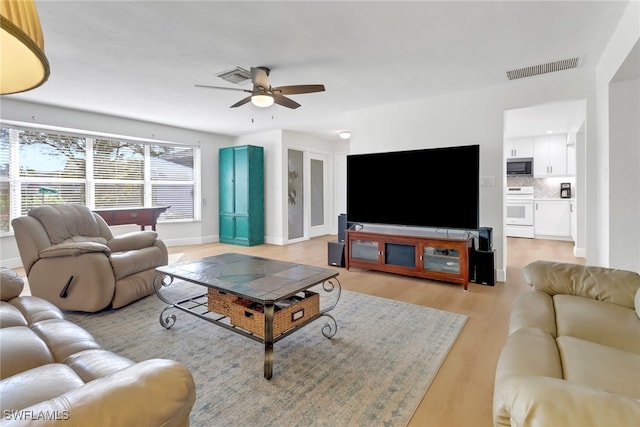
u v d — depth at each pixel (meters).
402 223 3.75
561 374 0.96
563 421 0.60
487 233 3.51
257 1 2.03
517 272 3.96
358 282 3.58
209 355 1.98
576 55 2.85
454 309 2.74
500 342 2.13
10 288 1.70
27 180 4.44
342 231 4.90
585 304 1.49
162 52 2.75
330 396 1.57
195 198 6.31
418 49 2.71
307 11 2.15
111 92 3.80
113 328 2.36
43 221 2.78
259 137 6.47
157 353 2.01
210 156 6.47
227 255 2.93
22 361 1.07
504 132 3.63
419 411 1.47
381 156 3.89
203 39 2.52
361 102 4.23
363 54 2.80
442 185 3.47
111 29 2.36
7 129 4.25
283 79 3.40
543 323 1.33
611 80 2.61
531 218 6.48
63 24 2.29
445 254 3.49
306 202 6.93
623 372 0.97
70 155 4.84
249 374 1.77
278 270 2.35
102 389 0.63
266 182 6.38
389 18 2.24
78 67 3.06
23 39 0.56
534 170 6.41
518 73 3.25
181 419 0.71
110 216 4.61
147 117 5.05
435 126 3.97
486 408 1.48
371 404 1.51
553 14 2.20
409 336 2.22
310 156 7.10
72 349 1.21
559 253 5.05
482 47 2.68
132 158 5.54
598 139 3.12
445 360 1.91
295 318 2.00
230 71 3.16
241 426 1.37
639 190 2.62
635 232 2.64
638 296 1.39
